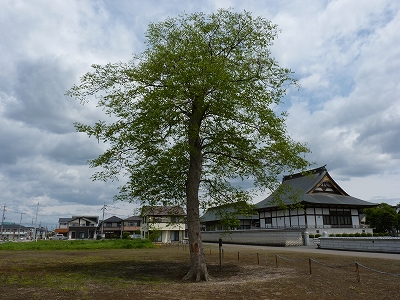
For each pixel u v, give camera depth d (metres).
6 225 117.94
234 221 14.84
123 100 12.23
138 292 9.44
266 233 38.28
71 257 23.11
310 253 23.27
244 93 11.79
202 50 12.16
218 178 14.38
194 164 12.81
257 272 13.98
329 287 10.16
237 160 13.56
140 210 14.15
